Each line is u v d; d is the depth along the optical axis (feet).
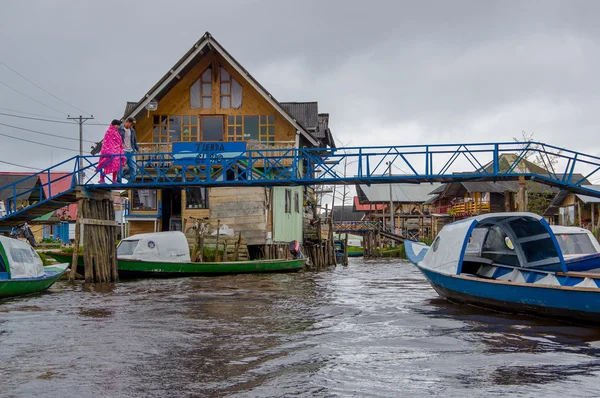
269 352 27.20
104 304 44.62
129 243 72.23
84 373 23.62
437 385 21.72
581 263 41.24
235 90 97.19
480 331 32.65
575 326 33.91
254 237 91.09
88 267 63.00
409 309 42.14
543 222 40.01
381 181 68.28
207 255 81.51
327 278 76.38
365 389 21.27
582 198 116.57
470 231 42.52
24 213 66.13
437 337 30.91
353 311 41.04
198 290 55.77
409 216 223.51
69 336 31.19
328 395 20.59
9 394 20.93
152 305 44.04
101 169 66.13
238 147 90.53
